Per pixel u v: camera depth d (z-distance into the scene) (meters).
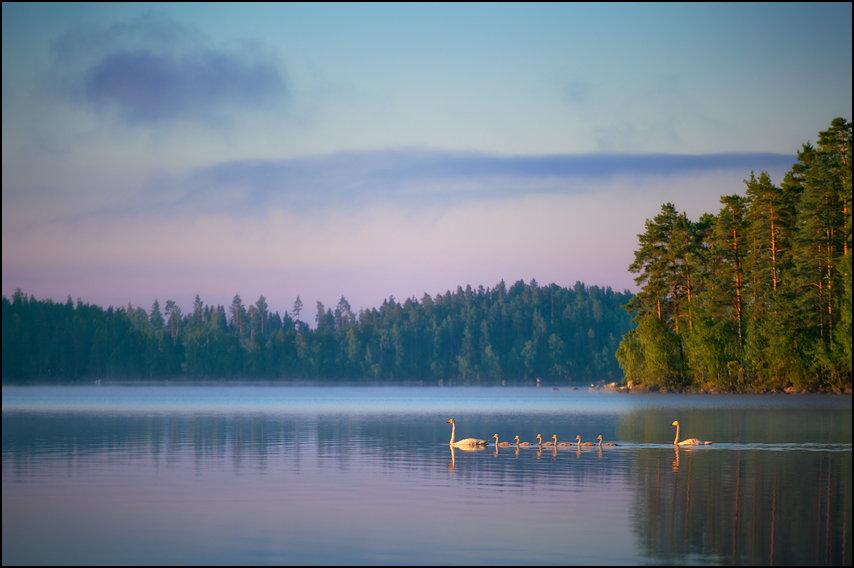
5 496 52.09
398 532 41.56
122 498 51.16
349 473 62.97
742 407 148.25
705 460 69.38
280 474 62.22
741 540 39.62
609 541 39.50
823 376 168.62
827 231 169.62
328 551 37.88
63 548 38.69
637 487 55.00
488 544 38.97
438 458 73.44
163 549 38.38
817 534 40.75
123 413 155.38
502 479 59.34
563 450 80.25
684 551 37.66
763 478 58.47
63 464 68.25
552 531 41.59
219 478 60.06
